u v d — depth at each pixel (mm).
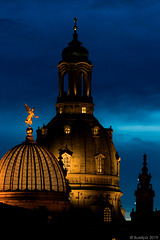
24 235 189375
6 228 183375
